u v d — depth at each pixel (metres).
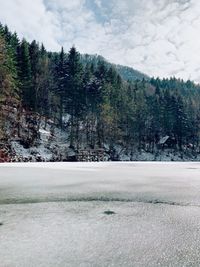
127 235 5.57
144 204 8.56
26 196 9.69
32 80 59.78
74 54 69.31
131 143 75.81
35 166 26.83
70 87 65.00
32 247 4.89
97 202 8.78
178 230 5.94
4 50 45.75
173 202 8.90
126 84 109.44
